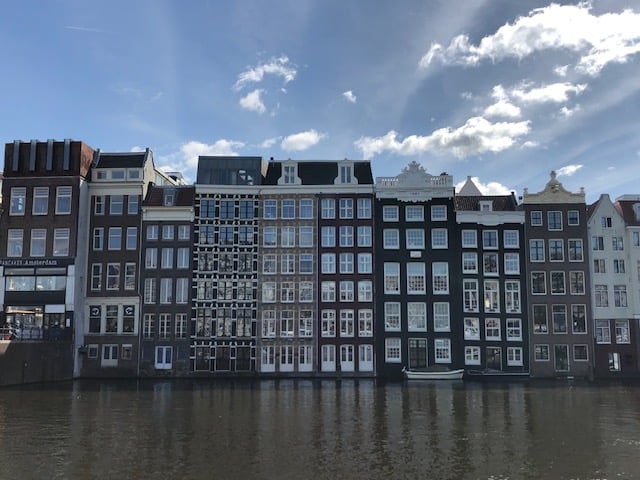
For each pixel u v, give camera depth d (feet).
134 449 96.22
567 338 221.46
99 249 225.56
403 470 85.25
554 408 139.44
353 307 223.92
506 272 224.53
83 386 186.29
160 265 224.74
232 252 226.58
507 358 220.64
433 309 222.89
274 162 237.66
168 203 229.66
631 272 224.74
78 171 220.84
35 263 216.74
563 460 91.09
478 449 97.50
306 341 222.48
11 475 81.97
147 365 219.61
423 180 228.84
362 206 228.84
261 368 221.25
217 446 98.43
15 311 211.41
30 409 135.23
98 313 222.28
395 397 159.02
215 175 233.55
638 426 116.88
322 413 130.72
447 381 205.16
